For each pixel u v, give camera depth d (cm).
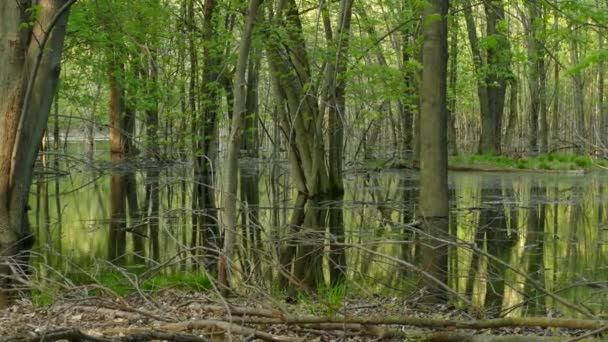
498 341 500
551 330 624
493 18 2658
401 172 2914
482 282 917
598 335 504
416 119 3064
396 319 528
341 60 1698
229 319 521
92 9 1820
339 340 555
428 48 1210
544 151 3844
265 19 1798
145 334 464
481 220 1518
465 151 4828
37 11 990
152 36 1941
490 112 3441
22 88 1071
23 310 679
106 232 1387
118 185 2370
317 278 955
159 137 2331
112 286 824
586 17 1036
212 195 2041
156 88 1995
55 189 2252
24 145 1085
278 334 565
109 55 2047
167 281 854
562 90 4781
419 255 1104
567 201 1852
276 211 1633
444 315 711
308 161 1952
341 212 1664
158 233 1383
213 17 1953
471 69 2962
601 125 2122
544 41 1520
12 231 1081
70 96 2812
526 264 1047
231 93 2083
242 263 845
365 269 1013
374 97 1988
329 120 1986
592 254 1124
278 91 1959
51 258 1091
